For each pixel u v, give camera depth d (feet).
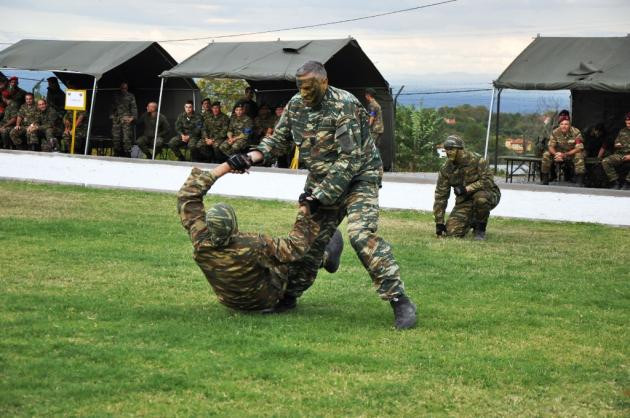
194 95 81.41
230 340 22.26
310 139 24.30
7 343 21.25
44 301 25.70
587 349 23.15
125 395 18.25
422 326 24.80
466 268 34.40
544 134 69.56
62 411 17.22
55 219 43.24
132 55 74.18
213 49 71.20
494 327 25.13
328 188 23.57
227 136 69.05
